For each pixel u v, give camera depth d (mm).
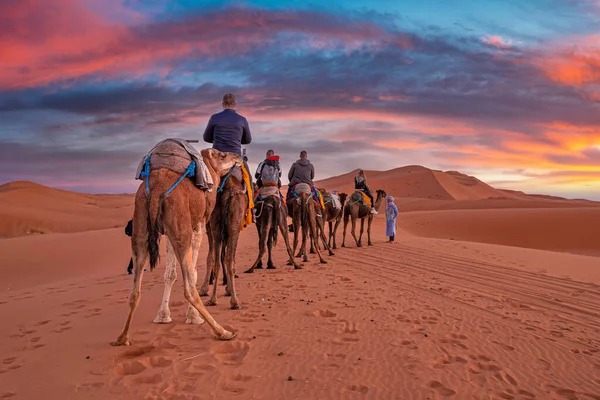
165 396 4695
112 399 4609
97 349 6000
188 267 6000
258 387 4965
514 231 40375
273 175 13336
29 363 5559
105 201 114000
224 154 7879
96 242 24969
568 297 10289
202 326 7141
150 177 5930
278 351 6062
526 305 9406
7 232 55375
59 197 103500
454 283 11664
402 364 5668
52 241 24719
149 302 9031
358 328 7188
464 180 193500
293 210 15438
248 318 7629
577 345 6801
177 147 6238
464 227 43125
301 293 9906
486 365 5781
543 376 5508
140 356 5781
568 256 17422
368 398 4766
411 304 9023
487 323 7797
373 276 12516
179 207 5867
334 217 19469
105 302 9375
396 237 28219
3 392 4754
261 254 13969
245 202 8789
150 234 5812
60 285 13734
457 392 4949
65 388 4852
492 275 13023
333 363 5660
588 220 40719
